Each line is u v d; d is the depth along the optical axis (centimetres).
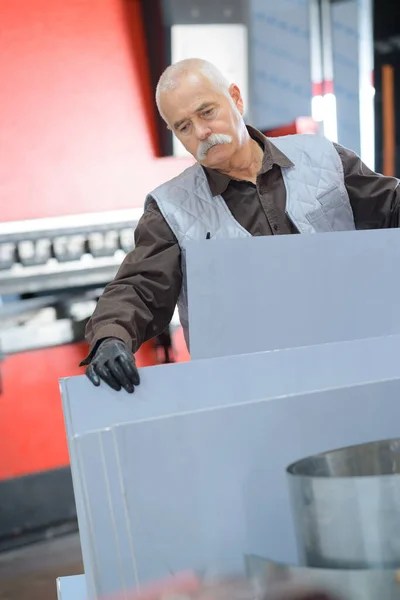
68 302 476
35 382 476
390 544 79
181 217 204
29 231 469
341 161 218
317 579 80
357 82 552
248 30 515
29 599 391
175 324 493
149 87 520
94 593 86
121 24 511
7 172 491
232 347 140
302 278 141
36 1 491
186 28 500
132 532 87
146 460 87
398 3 544
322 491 80
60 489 485
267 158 209
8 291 466
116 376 106
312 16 535
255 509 89
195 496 88
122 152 515
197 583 86
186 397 105
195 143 199
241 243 138
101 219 489
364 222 219
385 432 95
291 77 538
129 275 199
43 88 496
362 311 144
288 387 104
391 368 105
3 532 469
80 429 102
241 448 89
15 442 473
